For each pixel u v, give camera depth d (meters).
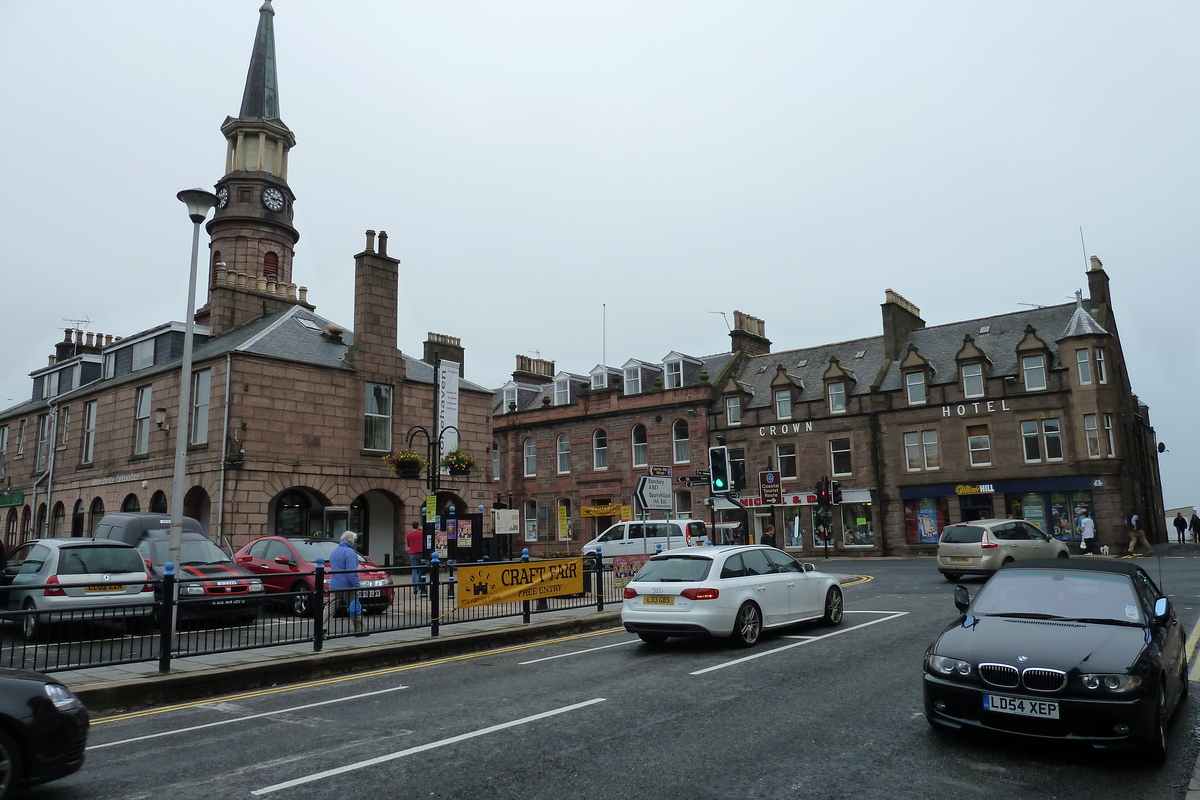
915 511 37.16
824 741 6.60
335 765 6.29
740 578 12.10
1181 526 40.19
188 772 6.27
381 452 27.08
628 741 6.72
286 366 24.95
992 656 6.29
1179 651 7.41
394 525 27.91
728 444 42.41
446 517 21.89
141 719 8.45
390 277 28.44
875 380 39.31
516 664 11.10
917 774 5.76
